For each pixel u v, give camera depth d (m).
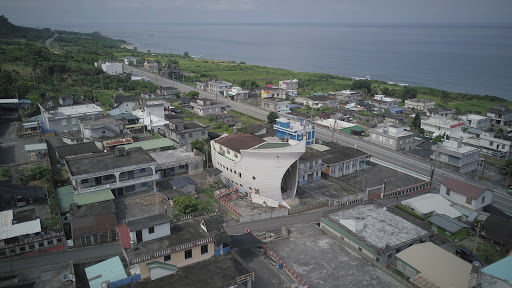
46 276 49.81
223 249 48.97
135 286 41.69
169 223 47.50
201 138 107.94
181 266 45.59
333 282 52.50
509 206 83.00
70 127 108.50
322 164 92.06
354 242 60.44
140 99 140.50
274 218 71.50
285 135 111.25
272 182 76.06
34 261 53.25
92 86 179.12
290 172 80.38
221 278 43.44
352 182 89.69
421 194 87.62
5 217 58.62
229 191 79.44
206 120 140.75
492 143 115.56
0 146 92.69
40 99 141.88
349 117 157.12
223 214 71.50
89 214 61.38
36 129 104.62
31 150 84.94
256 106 174.75
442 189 83.00
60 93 156.88
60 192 69.25
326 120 146.75
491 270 42.75
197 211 68.62
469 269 51.94
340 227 63.69
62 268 51.72
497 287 41.25
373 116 157.88
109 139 96.50
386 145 121.19
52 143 98.44
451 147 105.38
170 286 41.72
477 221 72.31
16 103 126.12
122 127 108.44
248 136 89.81
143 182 76.12
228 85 198.88
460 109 178.50
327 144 108.38
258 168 75.38
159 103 130.38
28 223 57.12
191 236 47.34
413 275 53.38
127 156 78.94
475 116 145.25
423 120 140.62
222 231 48.88
